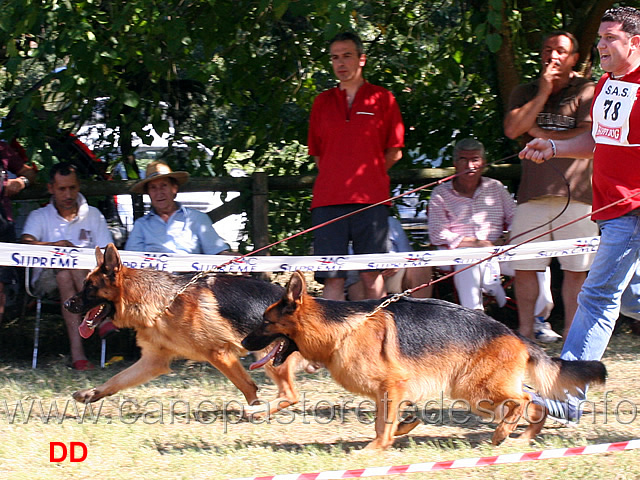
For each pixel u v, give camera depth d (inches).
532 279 257.6
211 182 301.3
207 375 249.0
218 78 318.3
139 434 185.6
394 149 253.1
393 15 345.4
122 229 307.7
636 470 149.1
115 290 202.4
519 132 240.7
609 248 177.6
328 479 138.5
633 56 170.6
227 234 309.7
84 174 328.2
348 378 171.6
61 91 266.1
